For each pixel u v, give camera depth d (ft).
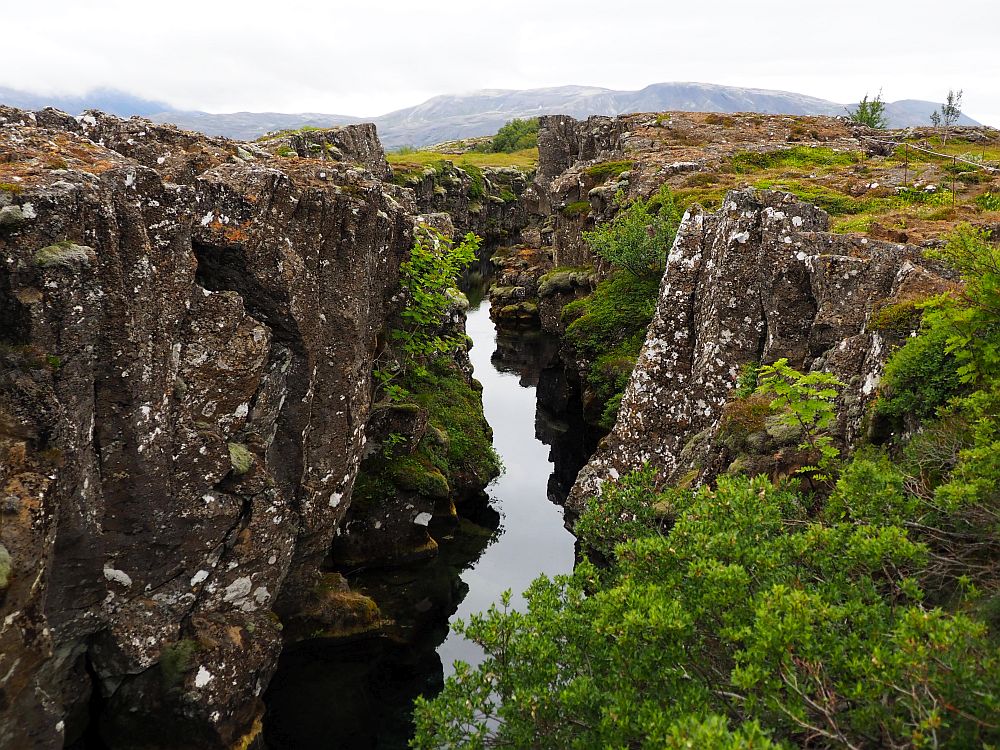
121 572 33.65
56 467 28.09
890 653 20.11
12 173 27.94
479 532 71.72
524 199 264.31
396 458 64.03
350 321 47.11
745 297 61.36
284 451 43.73
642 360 69.77
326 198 43.78
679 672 22.90
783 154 147.43
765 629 20.80
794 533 28.99
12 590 25.38
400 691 51.52
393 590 59.93
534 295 169.48
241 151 44.78
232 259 37.83
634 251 102.94
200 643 36.99
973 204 86.53
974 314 31.89
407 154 322.55
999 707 17.34
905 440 38.75
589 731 24.04
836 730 18.67
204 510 36.50
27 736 28.48
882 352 43.83
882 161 133.59
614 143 198.18
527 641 26.37
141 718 36.06
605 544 41.34
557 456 96.84
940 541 28.50
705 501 31.12
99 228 29.55
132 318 31.17
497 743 26.25
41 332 27.84
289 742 45.60
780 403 42.78
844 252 56.49
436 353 85.81
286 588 48.52
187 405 36.04
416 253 67.82
